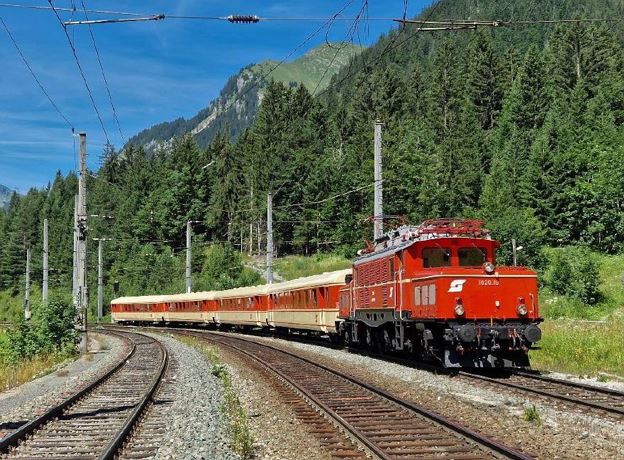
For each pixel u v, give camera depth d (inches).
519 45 5984.3
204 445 369.4
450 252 721.0
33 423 426.0
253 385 644.1
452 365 654.5
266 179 3745.1
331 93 5393.7
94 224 4426.7
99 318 2829.7
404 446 347.9
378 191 1021.8
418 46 6702.8
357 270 940.0
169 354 1078.4
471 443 351.3
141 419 462.0
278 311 1444.4
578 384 559.8
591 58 3863.2
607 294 1601.9
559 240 2421.3
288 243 3496.6
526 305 663.1
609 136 2677.2
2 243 5201.8
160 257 3324.3
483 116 4153.5
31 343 1131.9
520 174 2864.2
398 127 3570.4
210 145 5049.2
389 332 823.1
